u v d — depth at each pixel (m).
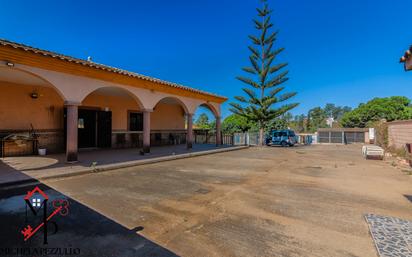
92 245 2.43
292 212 3.53
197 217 3.27
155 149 11.96
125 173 6.33
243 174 6.49
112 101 11.66
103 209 3.52
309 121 49.38
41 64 6.09
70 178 5.54
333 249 2.42
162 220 3.14
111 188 4.74
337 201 4.11
